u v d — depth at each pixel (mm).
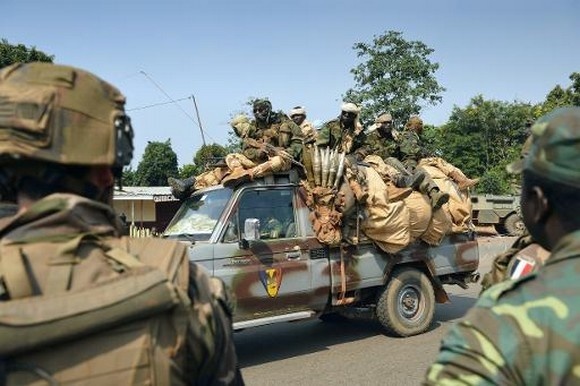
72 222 1292
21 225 1280
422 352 6645
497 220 19406
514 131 36250
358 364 6254
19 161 1291
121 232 1457
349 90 24672
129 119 1452
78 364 1160
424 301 7480
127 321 1188
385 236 6883
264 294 6102
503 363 1229
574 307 1243
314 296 6508
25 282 1193
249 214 6211
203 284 1389
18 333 1111
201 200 6539
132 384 1182
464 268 7996
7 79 1319
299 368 6184
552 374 1206
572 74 33438
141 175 39000
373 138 8500
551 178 1356
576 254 1321
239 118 7656
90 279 1227
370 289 7211
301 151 6793
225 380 1386
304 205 6602
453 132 38094
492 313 1288
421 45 24312
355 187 6648
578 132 1329
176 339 1238
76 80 1338
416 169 7578
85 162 1315
